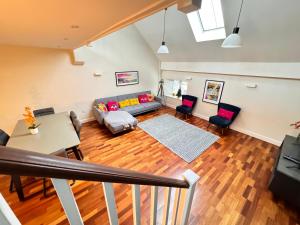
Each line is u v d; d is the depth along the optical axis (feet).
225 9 8.99
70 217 1.58
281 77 10.55
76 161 1.41
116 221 2.24
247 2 7.98
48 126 9.16
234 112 13.14
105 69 15.80
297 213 6.57
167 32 14.05
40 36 7.06
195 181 3.70
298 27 7.88
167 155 10.55
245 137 12.88
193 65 16.31
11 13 3.85
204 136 13.01
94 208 6.67
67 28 5.71
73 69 13.75
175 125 15.10
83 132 13.71
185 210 4.29
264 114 12.03
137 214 2.66
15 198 7.06
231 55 12.42
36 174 1.06
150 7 3.65
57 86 13.20
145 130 14.02
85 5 3.50
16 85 11.30
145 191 7.50
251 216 6.47
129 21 4.83
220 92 14.58
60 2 3.28
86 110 15.65
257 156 10.35
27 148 6.91
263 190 7.68
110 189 1.89
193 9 2.96
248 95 12.66
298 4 6.95
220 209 6.74
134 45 17.29
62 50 12.73
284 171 6.65
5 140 8.36
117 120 13.46
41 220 6.18
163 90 21.54
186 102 17.20
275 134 11.71
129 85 18.34
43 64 12.10
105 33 6.85
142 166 9.50
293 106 10.52
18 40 8.20
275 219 6.35
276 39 9.14
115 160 10.02
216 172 8.91
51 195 7.20
